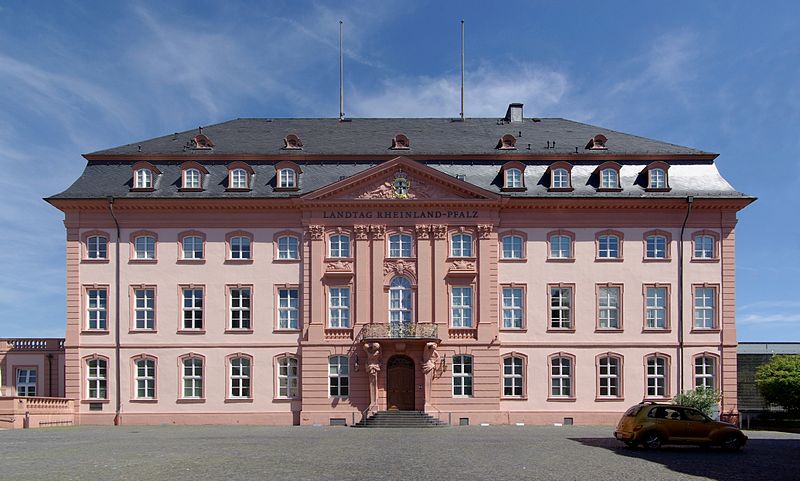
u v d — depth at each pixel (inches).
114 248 1882.4
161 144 2034.9
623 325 1873.8
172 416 1839.3
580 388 1856.5
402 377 1850.4
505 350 1862.7
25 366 1925.4
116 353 1854.1
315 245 1876.2
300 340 1861.5
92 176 1934.1
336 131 2113.7
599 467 956.6
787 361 2059.5
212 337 1862.7
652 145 2026.3
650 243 1899.6
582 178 1931.6
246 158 1950.1
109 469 911.7
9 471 893.8
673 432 1197.7
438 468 929.5
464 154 1955.0
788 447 1263.5
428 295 1860.2
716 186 1915.6
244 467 932.0
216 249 1886.1
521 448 1192.2
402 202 1871.3
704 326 1883.6
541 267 1884.8
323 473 879.7
